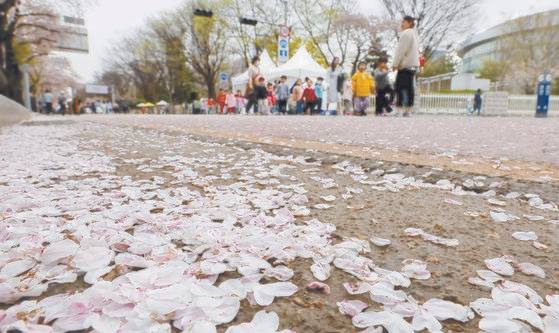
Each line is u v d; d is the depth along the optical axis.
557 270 0.81
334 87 13.31
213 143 3.45
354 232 1.03
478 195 1.49
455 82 24.28
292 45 30.03
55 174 1.84
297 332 0.58
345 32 29.16
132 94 50.03
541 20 29.33
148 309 0.60
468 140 3.65
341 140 3.62
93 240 0.87
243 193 1.47
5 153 2.68
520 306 0.64
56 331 0.56
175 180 1.75
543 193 1.48
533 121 7.96
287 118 9.23
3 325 0.57
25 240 0.91
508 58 32.16
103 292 0.66
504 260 0.84
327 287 0.71
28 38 22.47
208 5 30.30
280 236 0.96
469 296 0.70
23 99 21.39
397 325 0.58
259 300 0.66
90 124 7.08
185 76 37.38
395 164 2.12
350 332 0.59
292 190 1.54
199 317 0.60
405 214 1.21
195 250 0.86
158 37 34.03
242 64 37.19
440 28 24.97
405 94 8.52
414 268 0.79
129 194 1.43
